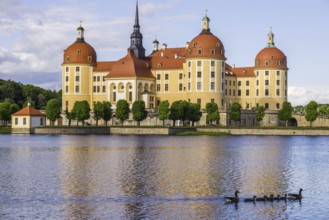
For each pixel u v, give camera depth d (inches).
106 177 3110.2
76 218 2159.2
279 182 3026.6
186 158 4197.8
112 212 2249.0
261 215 2231.8
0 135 7637.8
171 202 2437.3
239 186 2861.7
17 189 2704.2
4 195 2556.6
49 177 3100.4
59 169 3457.2
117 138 6845.5
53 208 2308.1
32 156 4315.9
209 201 2464.3
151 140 6412.4
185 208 2329.0
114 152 4687.5
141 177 3117.6
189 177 3139.8
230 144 5812.0
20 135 7652.6
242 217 2197.3
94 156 4320.9
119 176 3152.1
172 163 3841.0
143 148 5137.8
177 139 6663.4
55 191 2657.5
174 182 2950.3
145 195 2578.7
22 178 3058.6
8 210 2271.2
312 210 2321.6
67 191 2659.9
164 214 2228.1
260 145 5738.2
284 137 7495.1
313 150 5152.6
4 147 5236.2
